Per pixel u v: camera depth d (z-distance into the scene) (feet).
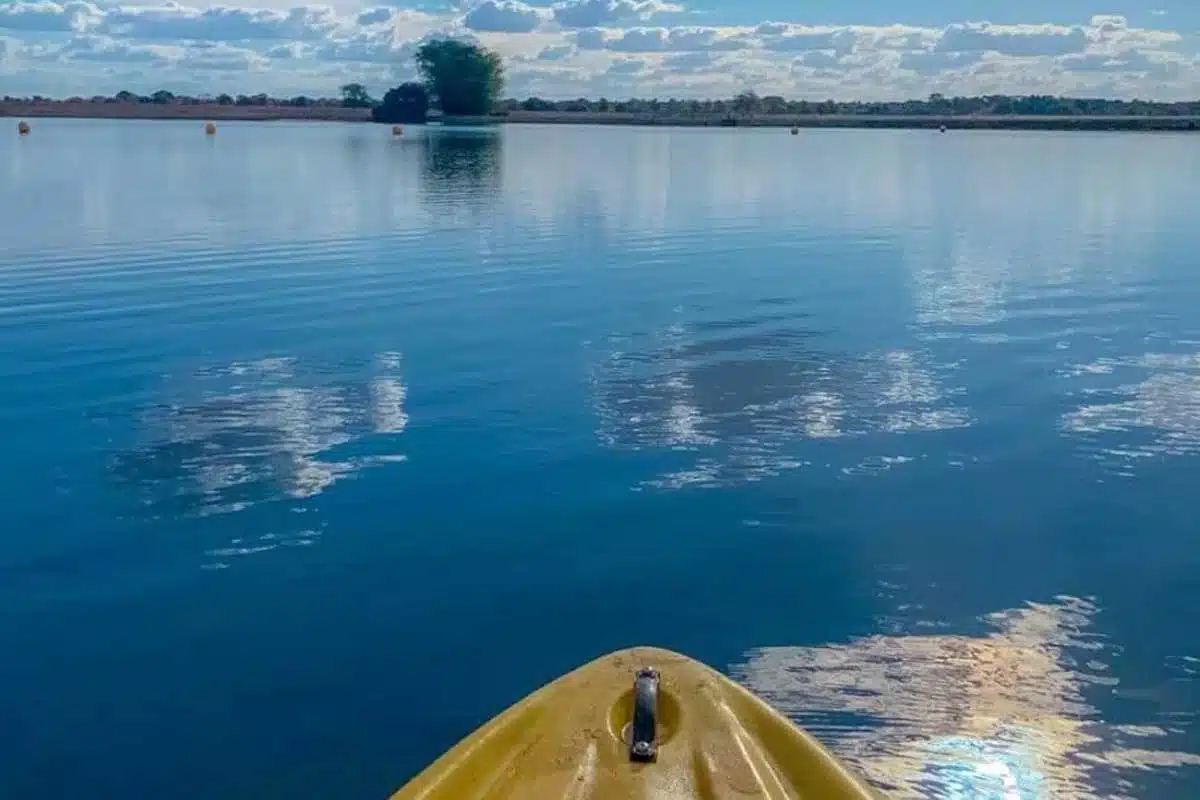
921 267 43.93
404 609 16.21
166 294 38.34
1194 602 16.28
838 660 14.73
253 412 24.79
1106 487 20.61
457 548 18.13
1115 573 17.22
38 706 14.02
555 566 17.51
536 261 45.91
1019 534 18.61
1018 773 12.28
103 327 33.01
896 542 18.31
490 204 70.44
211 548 18.21
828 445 22.74
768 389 26.43
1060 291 38.65
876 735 13.01
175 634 15.64
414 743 13.16
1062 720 13.32
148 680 14.55
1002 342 30.99
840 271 43.04
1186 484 20.71
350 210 66.49
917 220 61.46
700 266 44.39
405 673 14.60
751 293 38.34
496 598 16.51
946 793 11.95
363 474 21.22
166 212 64.59
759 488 20.53
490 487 20.58
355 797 12.28
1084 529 18.80
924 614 15.97
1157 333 32.01
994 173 100.63
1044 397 25.85
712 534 18.65
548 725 9.43
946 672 14.42
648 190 81.61
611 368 28.25
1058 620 15.78
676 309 35.50
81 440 22.98
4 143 151.02
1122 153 138.82
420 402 25.49
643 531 18.76
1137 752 12.67
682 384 26.84
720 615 15.97
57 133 194.59
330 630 15.67
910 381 27.09
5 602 16.55
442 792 8.76
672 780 8.76
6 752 13.15
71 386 26.76
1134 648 14.99
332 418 24.36
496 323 33.50
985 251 48.52
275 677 14.55
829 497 20.15
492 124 288.30
